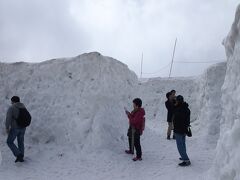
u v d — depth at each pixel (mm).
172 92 11656
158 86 17984
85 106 10195
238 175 4590
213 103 11680
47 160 9305
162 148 10523
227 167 4992
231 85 5988
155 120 17172
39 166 8930
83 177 8273
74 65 10742
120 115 10844
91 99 10188
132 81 12172
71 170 8680
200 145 10891
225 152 5305
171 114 11594
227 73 6395
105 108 10297
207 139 11102
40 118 10547
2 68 11422
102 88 10289
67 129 10156
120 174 8391
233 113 5730
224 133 5762
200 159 9242
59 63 10961
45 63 11172
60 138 10203
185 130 8570
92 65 10500
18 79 11180
